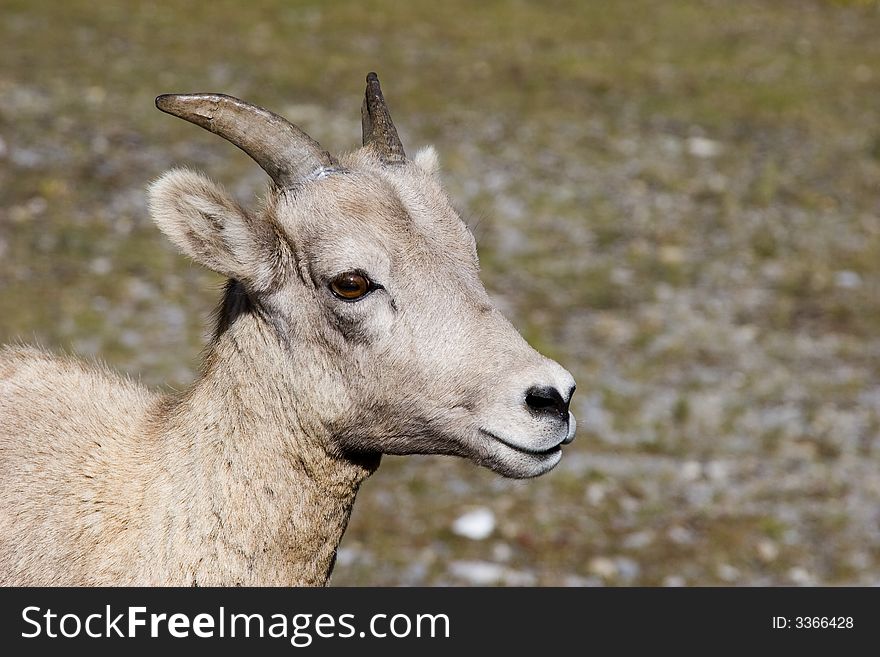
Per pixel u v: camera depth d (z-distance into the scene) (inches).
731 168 1622.8
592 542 756.0
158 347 953.5
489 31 2279.8
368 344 398.0
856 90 2074.3
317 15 2260.1
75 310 1003.3
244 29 2095.2
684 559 745.6
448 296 399.5
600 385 975.0
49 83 1615.4
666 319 1131.3
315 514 410.3
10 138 1385.3
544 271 1220.5
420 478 819.4
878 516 821.2
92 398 438.6
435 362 395.9
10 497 414.6
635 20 2495.1
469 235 423.2
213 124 402.9
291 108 1651.1
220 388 407.5
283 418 403.5
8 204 1216.8
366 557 711.1
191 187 389.7
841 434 935.0
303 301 402.0
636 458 869.8
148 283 1085.1
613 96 1915.6
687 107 1888.5
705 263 1288.1
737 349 1079.6
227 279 429.4
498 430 391.9
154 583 398.3
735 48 2319.1
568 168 1556.3
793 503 828.6
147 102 1600.6
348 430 407.8
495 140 1630.2
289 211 404.8
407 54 2053.4
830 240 1389.0
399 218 403.5
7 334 930.7
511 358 395.5
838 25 2593.5
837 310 1185.4
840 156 1710.1
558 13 2492.6
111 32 1946.4
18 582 407.8
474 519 765.9
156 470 409.7
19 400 436.5
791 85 2069.4
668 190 1513.3
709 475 855.1
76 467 414.9
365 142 453.7
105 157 1379.2
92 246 1147.9
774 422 945.5
